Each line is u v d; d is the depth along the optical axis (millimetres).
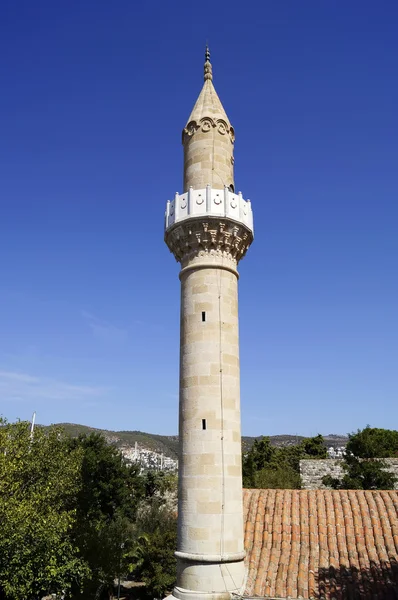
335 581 18688
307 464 44938
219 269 22281
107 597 41031
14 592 22547
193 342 21266
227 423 20344
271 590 18438
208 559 18422
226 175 23953
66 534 29641
